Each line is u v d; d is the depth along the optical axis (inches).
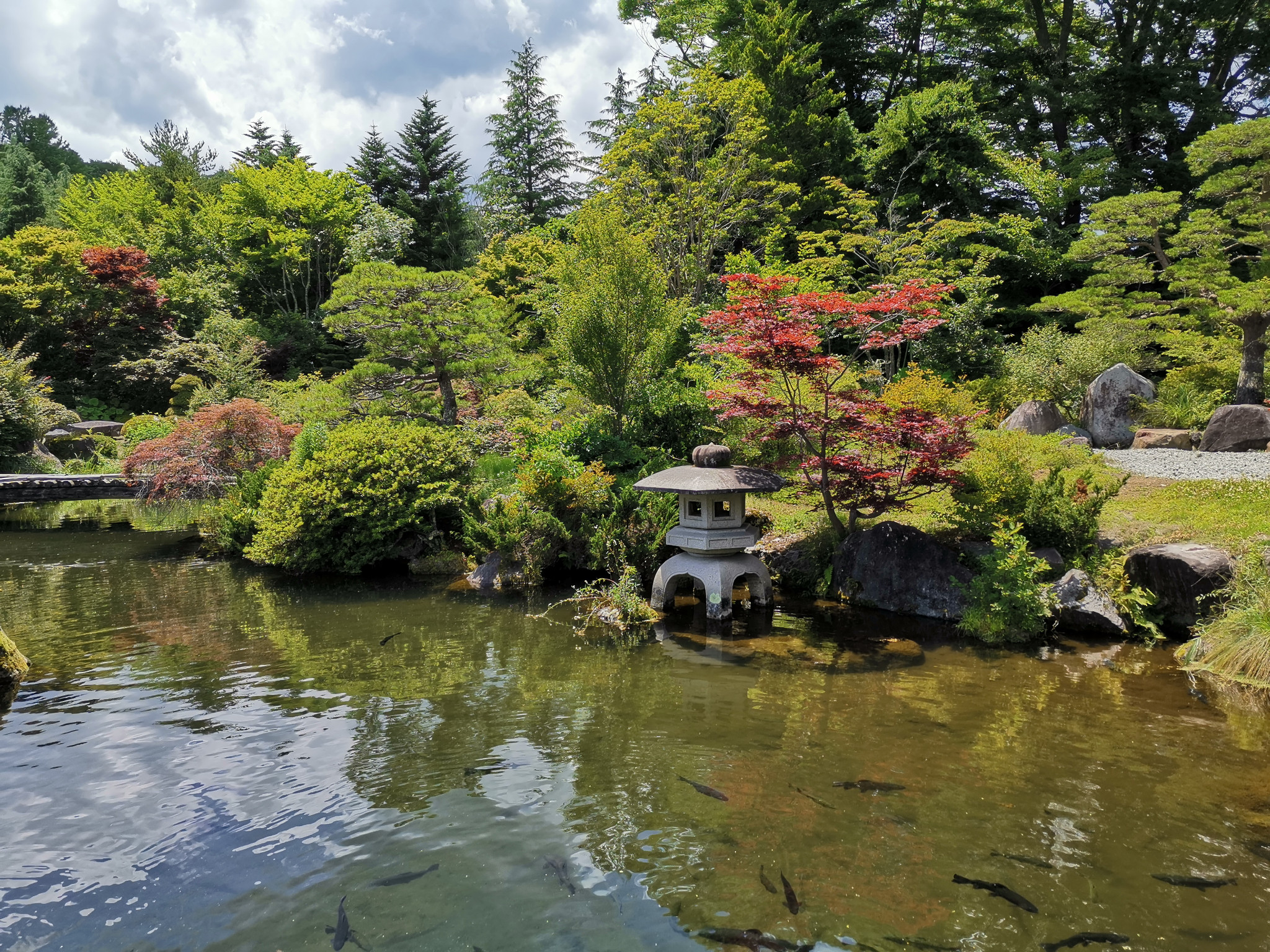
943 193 956.6
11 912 132.8
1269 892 134.8
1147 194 676.7
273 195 1384.1
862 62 1085.8
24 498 768.9
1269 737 204.5
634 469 480.7
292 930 128.0
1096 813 164.2
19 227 1749.5
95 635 313.3
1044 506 337.1
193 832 159.6
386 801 172.2
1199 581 283.9
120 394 1181.1
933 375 437.1
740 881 139.9
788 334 314.7
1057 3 1205.7
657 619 332.5
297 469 461.4
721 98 821.2
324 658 281.4
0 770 188.7
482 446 565.3
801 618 332.2
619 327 509.7
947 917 128.2
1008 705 229.0
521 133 1684.3
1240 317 575.2
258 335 1301.7
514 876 142.6
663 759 192.9
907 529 349.7
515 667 269.3
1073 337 721.6
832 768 186.9
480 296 930.1
